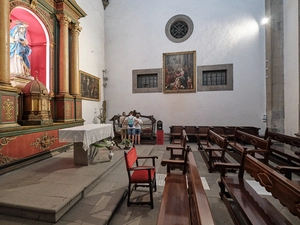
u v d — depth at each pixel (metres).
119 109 9.45
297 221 2.52
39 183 3.14
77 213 2.52
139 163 4.96
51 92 5.82
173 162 3.06
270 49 7.23
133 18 9.33
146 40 9.19
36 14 5.16
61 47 6.03
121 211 2.76
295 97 6.27
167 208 2.03
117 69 9.49
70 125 6.02
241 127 7.74
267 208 2.09
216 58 8.46
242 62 8.21
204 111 8.57
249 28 8.14
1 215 2.50
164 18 8.98
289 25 6.57
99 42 9.09
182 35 8.93
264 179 2.17
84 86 7.70
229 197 3.04
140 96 9.24
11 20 5.04
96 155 4.75
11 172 3.71
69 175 3.54
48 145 4.96
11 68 4.93
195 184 1.82
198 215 1.30
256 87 8.07
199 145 6.54
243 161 2.87
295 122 6.28
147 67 9.17
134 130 7.41
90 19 8.26
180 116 8.81
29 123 4.68
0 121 3.63
